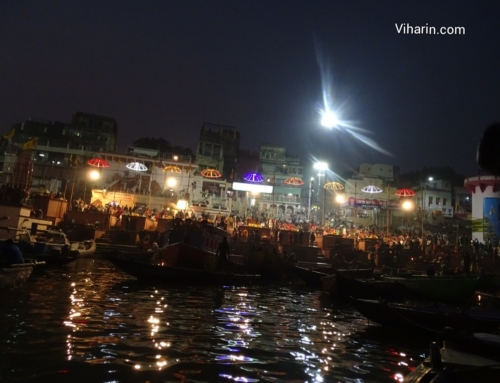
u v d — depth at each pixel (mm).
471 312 10484
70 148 58469
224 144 66188
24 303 11461
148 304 12953
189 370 6891
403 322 10125
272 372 7145
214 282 20047
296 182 47812
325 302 17328
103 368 6672
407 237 40250
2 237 23594
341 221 52812
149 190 44781
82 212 36062
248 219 42438
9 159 50250
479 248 35344
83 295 13648
